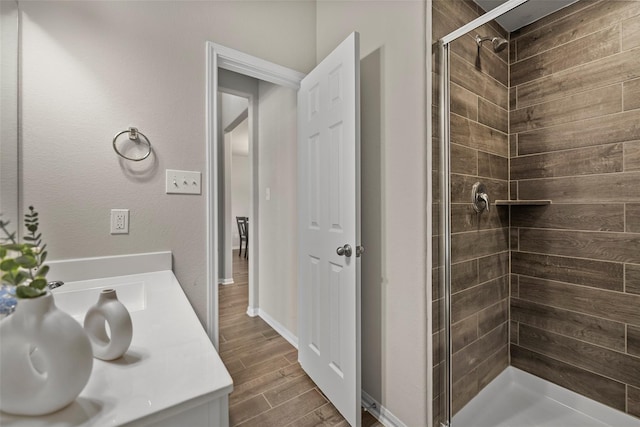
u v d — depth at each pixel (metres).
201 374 0.60
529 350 1.62
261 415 1.47
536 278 1.59
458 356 1.38
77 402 0.51
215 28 1.49
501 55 1.54
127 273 1.23
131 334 0.65
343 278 1.43
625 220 1.31
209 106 1.45
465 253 1.40
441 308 1.29
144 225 1.28
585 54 1.38
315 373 1.72
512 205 1.65
